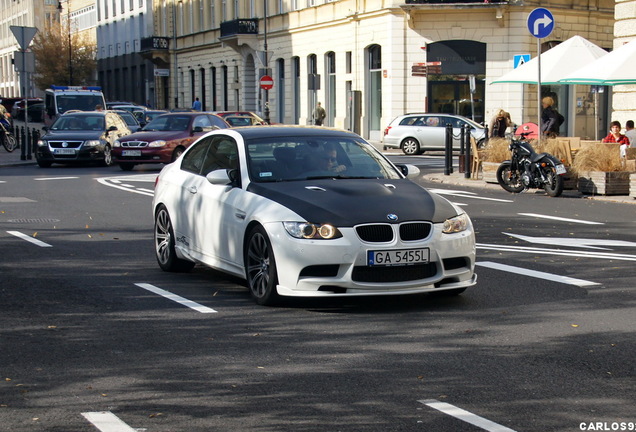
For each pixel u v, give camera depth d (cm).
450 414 622
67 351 798
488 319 916
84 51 9544
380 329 874
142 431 594
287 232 933
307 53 5691
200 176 1132
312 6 5575
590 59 2608
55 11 12238
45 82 9481
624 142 2427
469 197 2183
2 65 14138
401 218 938
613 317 918
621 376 711
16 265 1252
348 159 1084
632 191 2092
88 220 1761
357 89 5106
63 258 1312
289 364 752
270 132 1109
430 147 4138
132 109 5850
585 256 1304
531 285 1091
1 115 4588
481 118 4756
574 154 2303
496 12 4622
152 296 1038
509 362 754
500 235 1530
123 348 807
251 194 1007
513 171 2281
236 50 6638
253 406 643
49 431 595
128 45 9381
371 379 708
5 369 742
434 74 4756
